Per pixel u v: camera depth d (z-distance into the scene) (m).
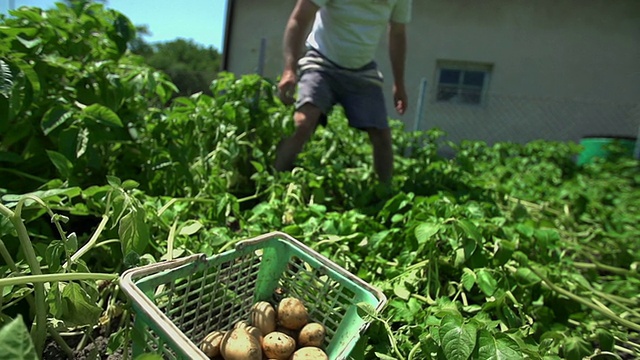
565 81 7.62
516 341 0.86
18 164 1.53
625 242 2.30
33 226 1.27
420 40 7.85
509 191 2.72
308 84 2.37
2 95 1.34
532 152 5.13
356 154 3.27
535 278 1.33
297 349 0.94
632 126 7.34
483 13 7.66
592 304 1.32
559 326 1.29
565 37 7.53
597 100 7.58
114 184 0.96
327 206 2.19
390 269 1.33
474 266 1.33
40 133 1.58
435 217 1.38
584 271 1.96
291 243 1.08
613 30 7.39
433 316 1.02
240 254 1.00
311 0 2.13
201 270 0.94
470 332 0.83
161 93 2.04
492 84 7.79
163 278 0.83
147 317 0.70
